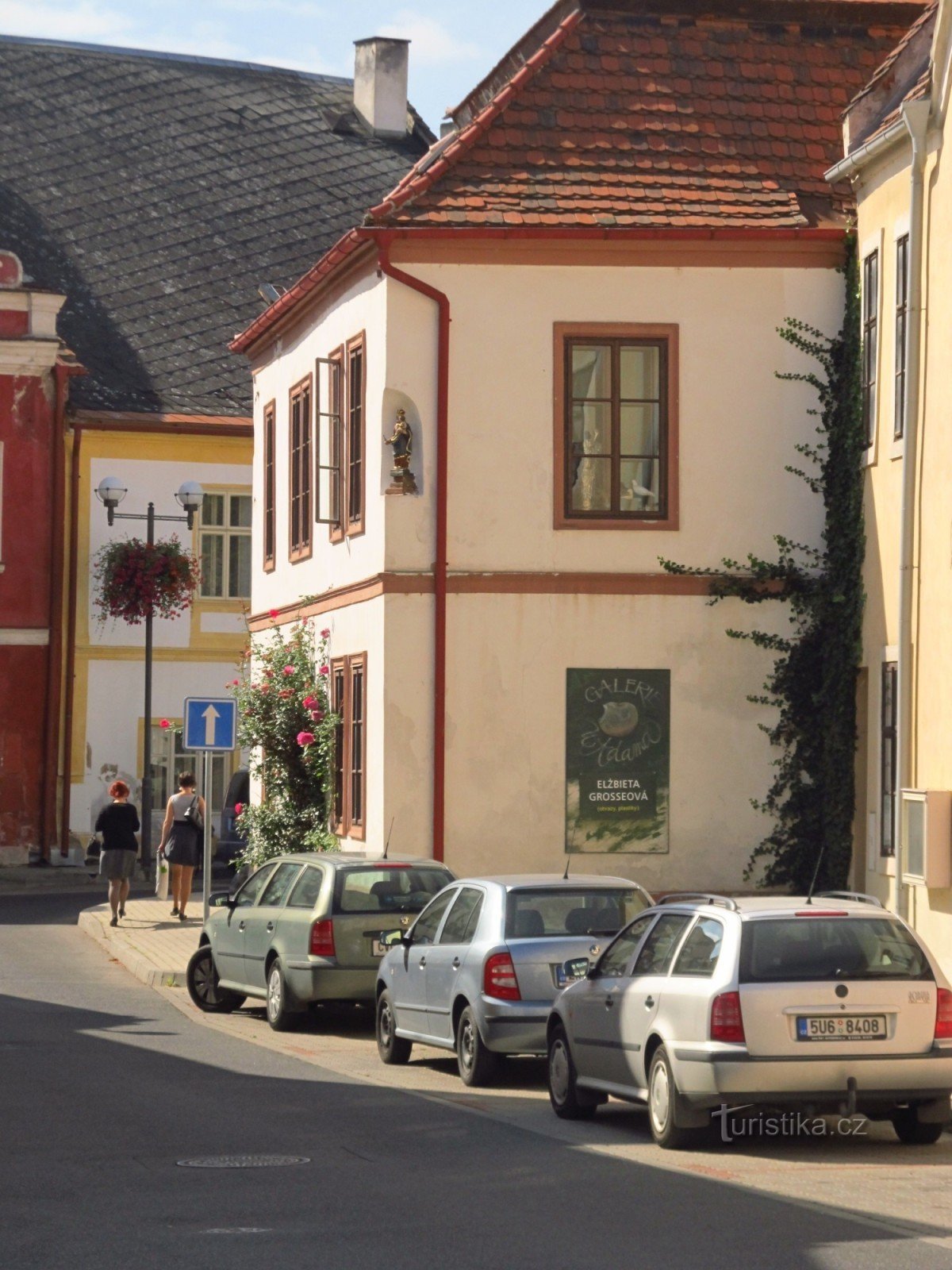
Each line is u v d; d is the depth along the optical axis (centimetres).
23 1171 1216
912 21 2716
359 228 2464
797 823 2508
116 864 3106
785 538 2506
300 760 2878
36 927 3256
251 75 5653
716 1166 1255
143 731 4531
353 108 5728
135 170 5200
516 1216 1057
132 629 4525
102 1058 1809
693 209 2497
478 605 2489
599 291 2498
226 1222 1043
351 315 2716
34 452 4372
